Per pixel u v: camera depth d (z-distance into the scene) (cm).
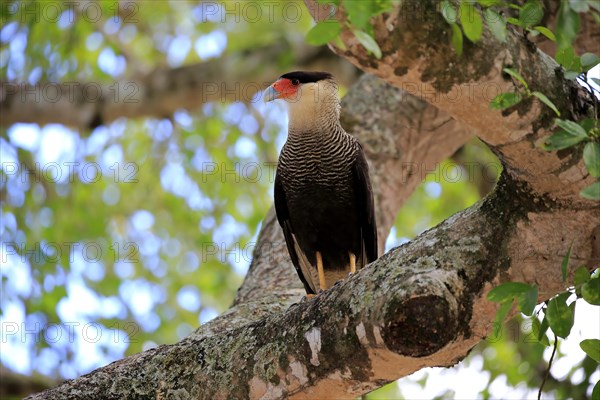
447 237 688
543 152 656
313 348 695
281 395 718
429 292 629
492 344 1402
